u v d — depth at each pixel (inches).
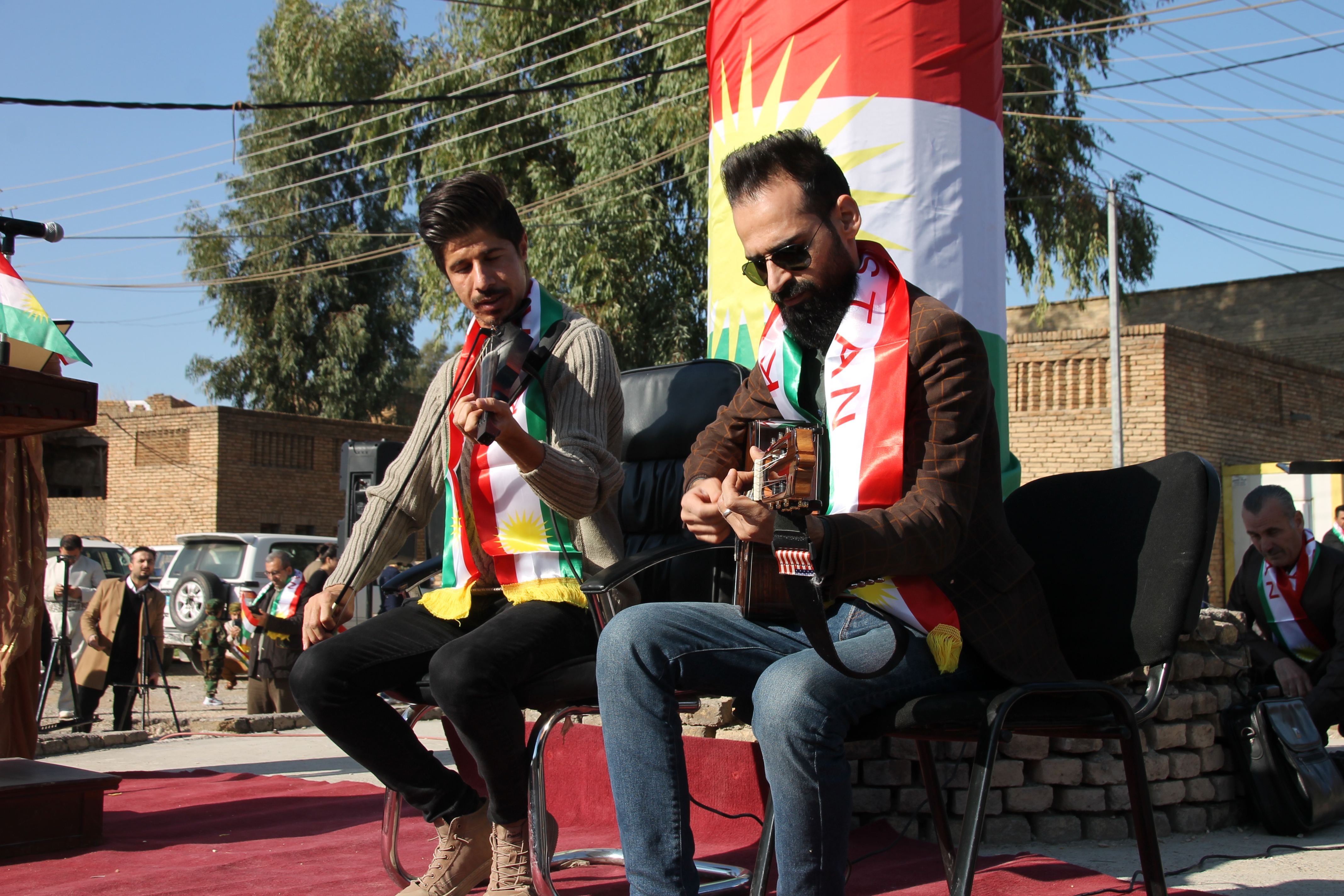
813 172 76.2
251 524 877.2
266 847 133.0
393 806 105.8
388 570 361.7
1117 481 84.0
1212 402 637.3
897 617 72.4
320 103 428.1
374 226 1175.6
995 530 75.1
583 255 589.9
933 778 98.8
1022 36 411.2
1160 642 77.7
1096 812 127.7
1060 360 627.5
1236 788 138.8
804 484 67.5
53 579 415.8
